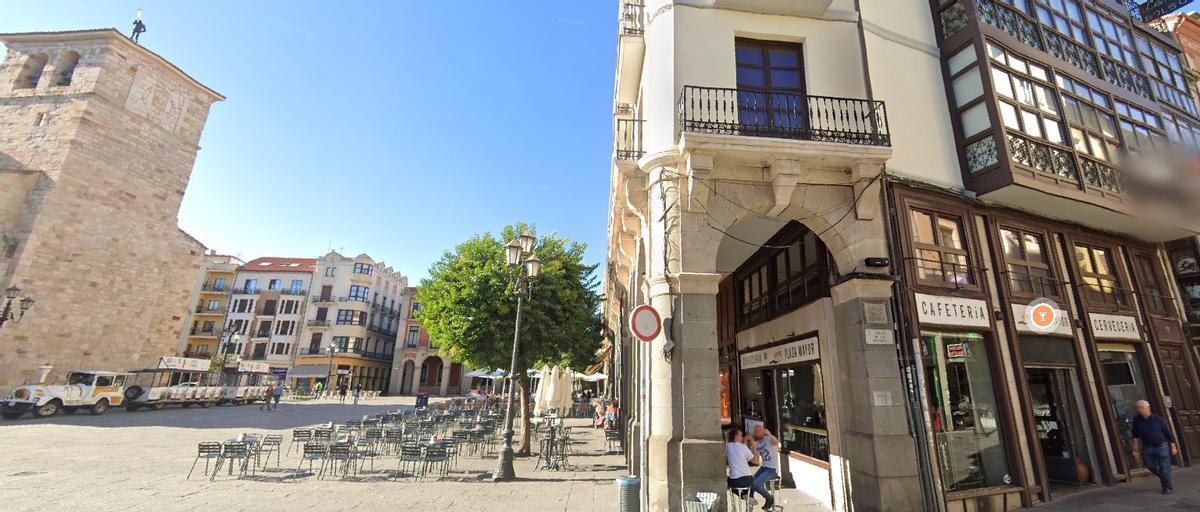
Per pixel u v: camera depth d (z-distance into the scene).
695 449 6.62
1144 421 8.62
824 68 8.84
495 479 9.98
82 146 26.12
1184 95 13.44
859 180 7.98
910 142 8.98
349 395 48.78
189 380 29.53
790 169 7.66
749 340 11.99
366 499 8.22
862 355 7.39
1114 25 12.57
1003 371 8.17
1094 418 9.02
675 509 6.48
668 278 7.33
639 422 10.12
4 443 13.06
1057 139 9.74
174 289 30.72
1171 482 8.23
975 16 9.59
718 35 8.70
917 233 8.33
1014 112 9.28
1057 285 9.60
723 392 14.02
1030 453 7.96
